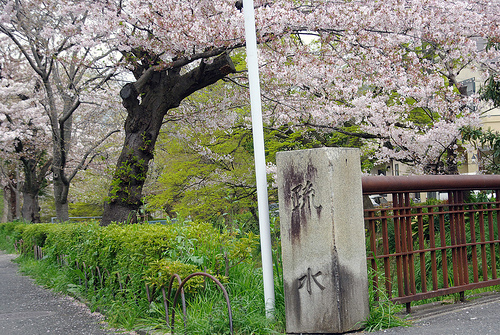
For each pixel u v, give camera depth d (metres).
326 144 13.20
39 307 6.51
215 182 12.99
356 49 9.19
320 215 3.75
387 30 8.55
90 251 6.72
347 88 10.17
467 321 3.86
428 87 9.30
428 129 10.30
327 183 3.73
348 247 3.78
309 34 8.68
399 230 4.45
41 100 15.41
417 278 6.88
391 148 11.79
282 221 3.90
